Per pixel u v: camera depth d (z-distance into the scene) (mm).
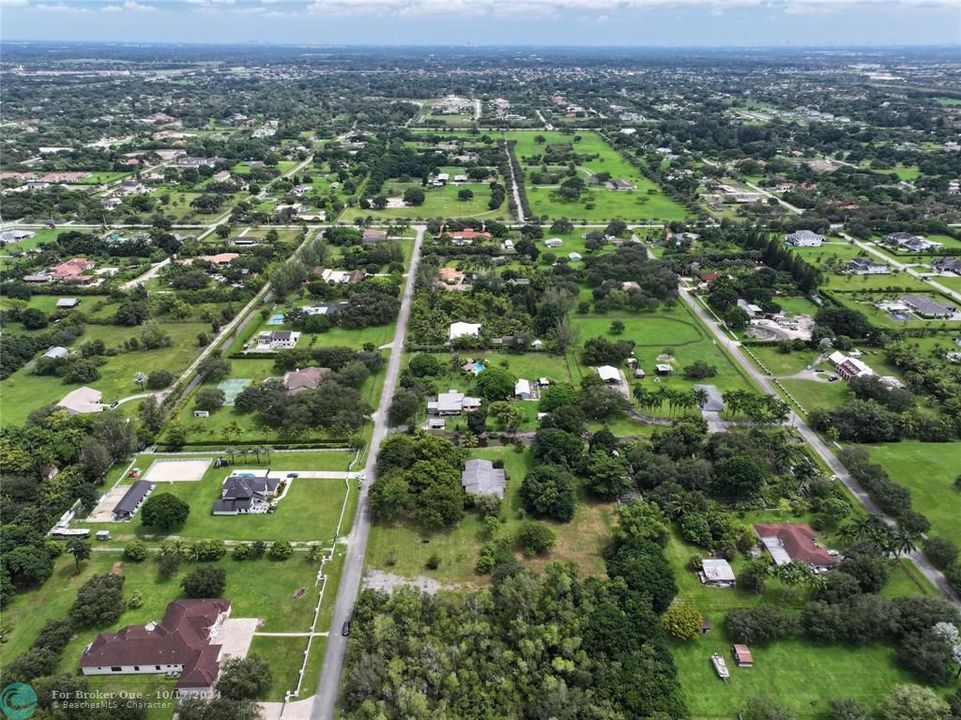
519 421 161875
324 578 116312
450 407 168375
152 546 123438
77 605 106875
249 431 160000
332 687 96500
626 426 163875
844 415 160750
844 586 109375
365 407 165000
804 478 139875
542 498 130875
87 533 126188
